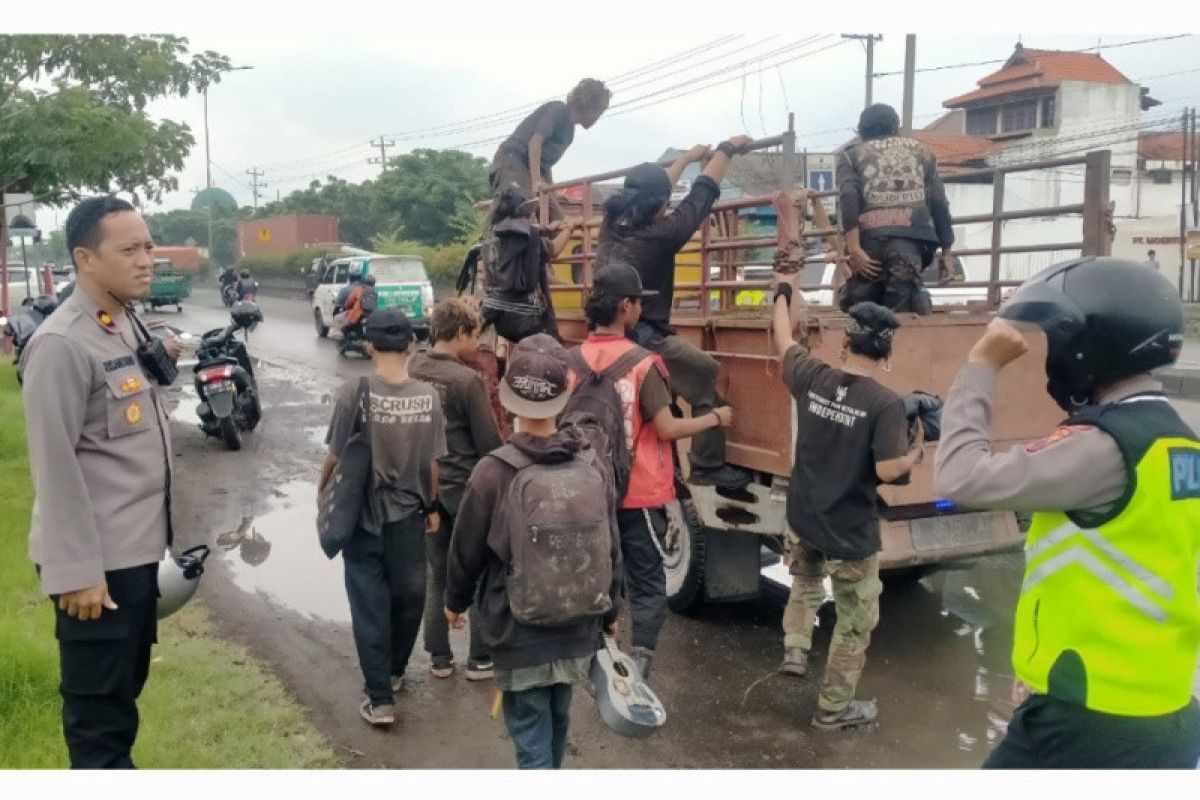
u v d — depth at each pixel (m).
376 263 19.56
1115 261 2.17
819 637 5.16
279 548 6.64
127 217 2.93
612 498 3.18
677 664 4.80
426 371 4.47
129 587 2.98
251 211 54.91
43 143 9.73
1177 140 31.42
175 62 10.60
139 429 3.01
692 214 4.65
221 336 9.89
